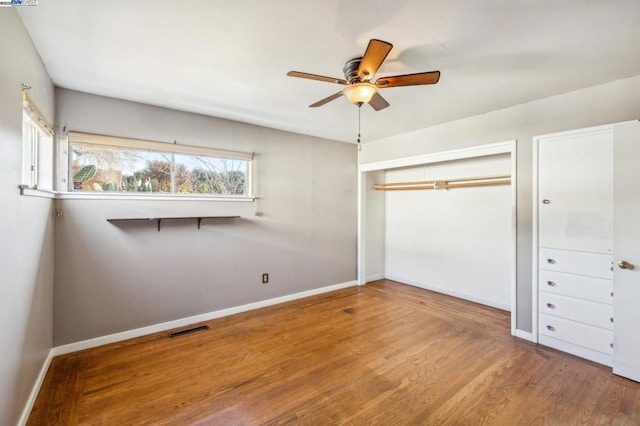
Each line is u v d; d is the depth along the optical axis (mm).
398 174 5230
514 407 1988
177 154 3330
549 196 2832
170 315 3252
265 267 4004
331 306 3996
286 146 4184
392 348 2799
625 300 2328
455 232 4438
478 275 4168
